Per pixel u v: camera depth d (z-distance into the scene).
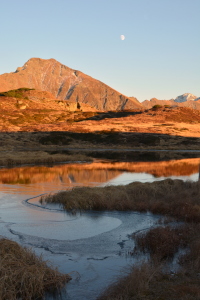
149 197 16.38
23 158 38.81
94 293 7.18
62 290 7.32
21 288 6.98
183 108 130.38
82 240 10.80
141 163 38.78
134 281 7.10
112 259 9.12
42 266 7.68
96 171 30.67
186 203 14.20
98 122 99.75
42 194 18.58
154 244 9.68
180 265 8.46
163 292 6.75
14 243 8.60
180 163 38.94
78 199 15.27
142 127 91.31
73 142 72.38
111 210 14.72
